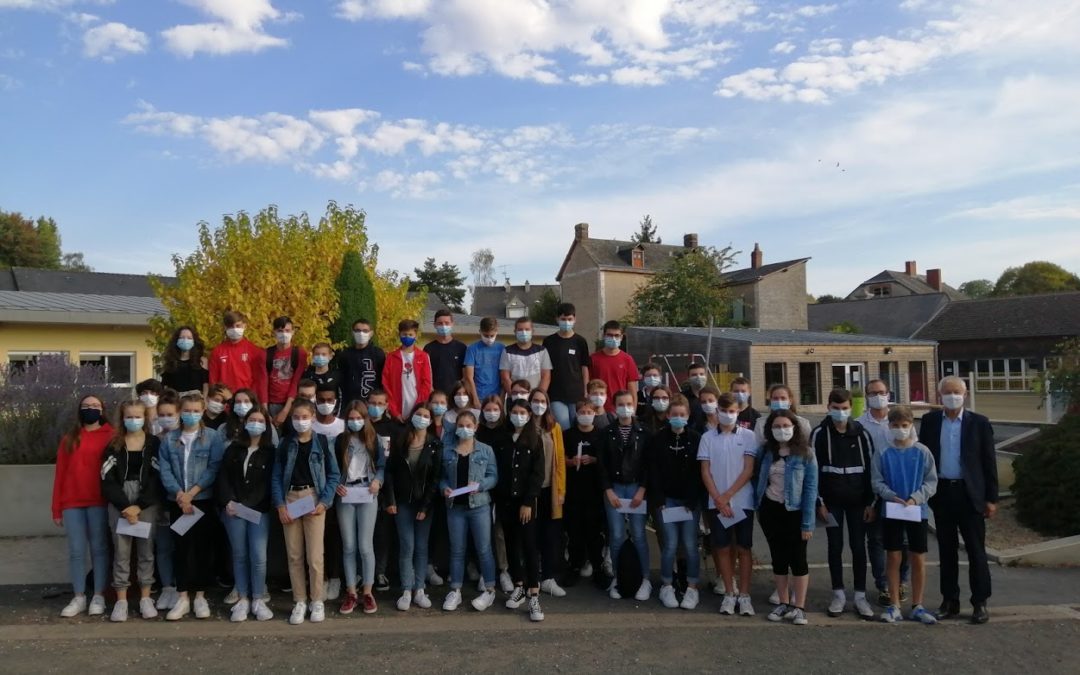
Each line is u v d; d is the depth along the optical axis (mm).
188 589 6449
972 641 6102
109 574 6699
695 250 44938
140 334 16984
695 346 31781
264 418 6520
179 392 7680
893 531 6609
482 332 8617
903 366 32938
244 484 6418
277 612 6641
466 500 6824
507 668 5402
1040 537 9375
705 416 7879
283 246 11281
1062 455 9414
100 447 6566
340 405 7988
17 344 15414
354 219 12703
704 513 7289
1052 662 5637
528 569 6656
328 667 5363
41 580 7449
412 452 6910
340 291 11406
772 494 6684
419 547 6926
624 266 49250
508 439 7047
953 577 6738
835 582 6805
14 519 9250
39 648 5660
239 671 5262
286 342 8031
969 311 42531
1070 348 12555
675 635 6195
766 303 47719
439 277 69562
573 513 7727
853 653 5805
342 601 6957
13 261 53844
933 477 6602
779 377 30172
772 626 6465
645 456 7262
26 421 9922
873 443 6891
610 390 8617
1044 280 69062
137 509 6336
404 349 8156
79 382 10703
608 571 7766
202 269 10984
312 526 6430
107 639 5879
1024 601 7168
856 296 65312
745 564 6840
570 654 5711
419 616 6609
